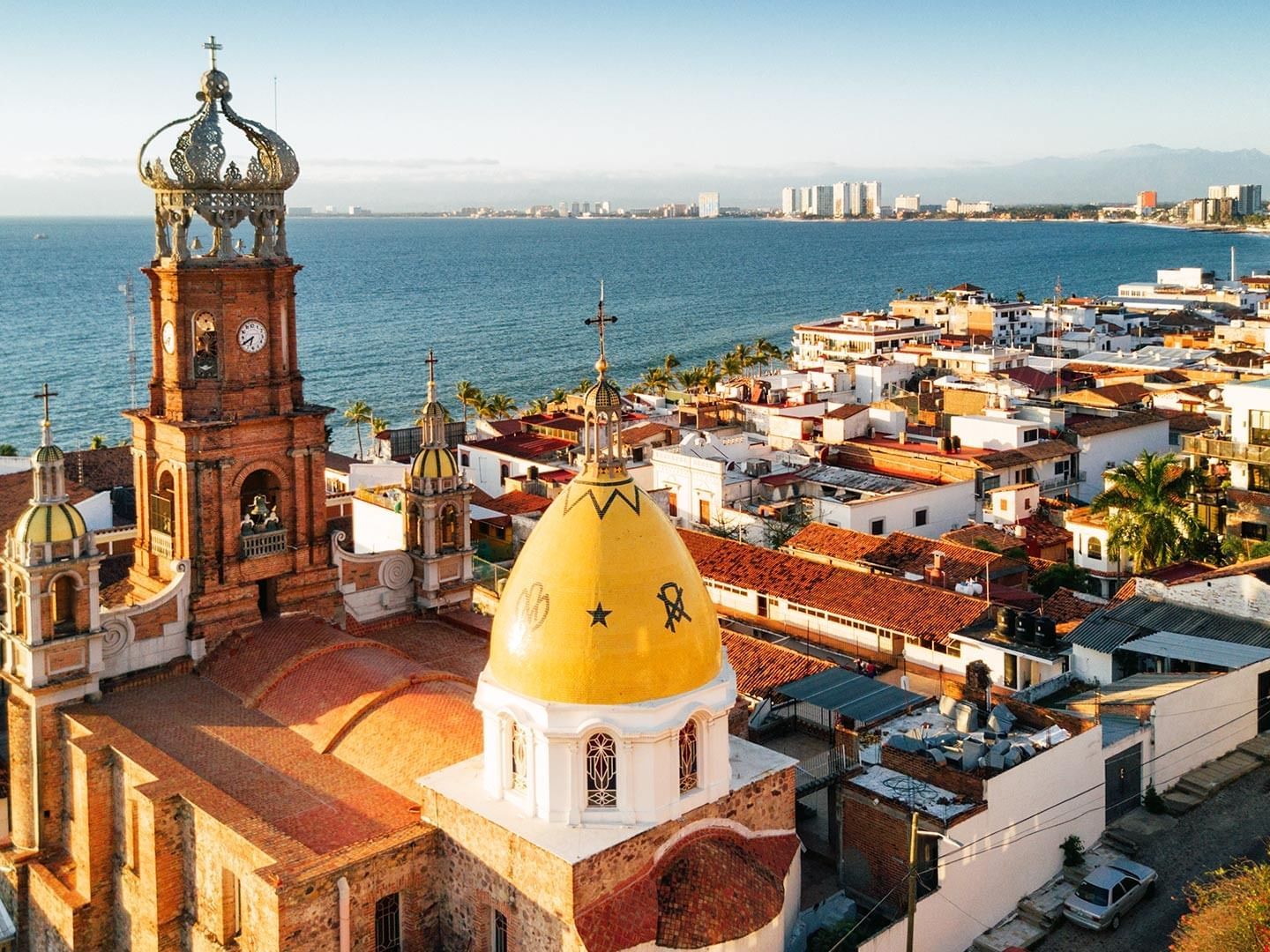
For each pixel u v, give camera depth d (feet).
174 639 164.76
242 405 166.71
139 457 172.04
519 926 122.72
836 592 247.70
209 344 166.61
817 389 544.21
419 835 128.47
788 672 197.98
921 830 136.77
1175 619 201.05
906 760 153.38
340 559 181.78
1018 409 412.36
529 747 123.85
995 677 212.43
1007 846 147.33
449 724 143.74
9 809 167.53
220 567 167.02
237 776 139.64
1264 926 117.29
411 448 442.09
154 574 172.76
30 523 149.69
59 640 150.92
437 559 189.16
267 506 176.24
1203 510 297.53
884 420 414.82
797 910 140.46
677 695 123.03
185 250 162.30
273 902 116.88
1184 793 171.01
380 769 140.77
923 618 230.89
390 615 188.85
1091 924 143.33
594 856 117.91
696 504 347.36
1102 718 172.86
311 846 126.21
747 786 133.49
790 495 354.13
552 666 121.60
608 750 123.13
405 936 129.49
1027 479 372.79
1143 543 267.59
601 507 124.88
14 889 151.94
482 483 409.28
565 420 447.01
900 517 327.26
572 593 122.21
